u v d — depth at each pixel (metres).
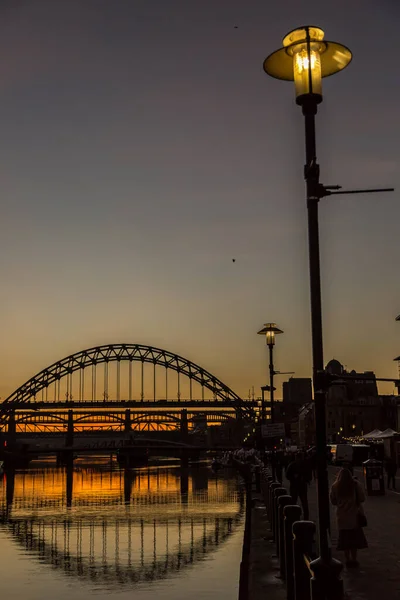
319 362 10.32
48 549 37.81
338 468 72.62
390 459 42.25
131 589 26.53
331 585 8.95
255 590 15.66
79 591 26.50
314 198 10.73
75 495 83.38
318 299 10.43
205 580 27.95
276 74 11.83
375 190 10.78
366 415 163.75
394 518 26.80
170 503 66.94
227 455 173.25
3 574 30.19
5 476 152.50
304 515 26.58
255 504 39.66
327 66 11.58
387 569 16.67
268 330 40.31
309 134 10.95
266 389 52.19
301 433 180.25
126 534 43.69
